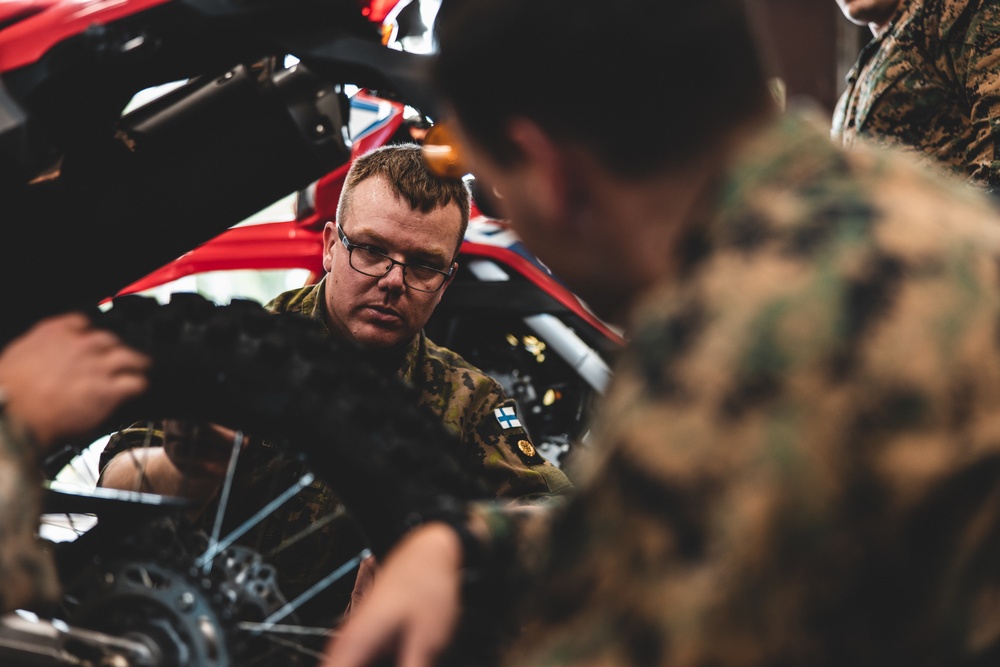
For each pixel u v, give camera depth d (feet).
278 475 5.62
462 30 2.81
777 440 2.20
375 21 5.03
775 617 2.19
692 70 2.62
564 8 2.65
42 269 4.76
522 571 3.49
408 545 3.43
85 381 3.82
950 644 2.46
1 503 3.53
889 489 2.24
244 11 4.66
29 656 3.77
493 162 2.91
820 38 19.79
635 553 2.28
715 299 2.37
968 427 2.28
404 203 6.26
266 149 4.92
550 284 9.00
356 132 8.32
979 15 6.96
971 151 7.07
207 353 4.34
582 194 2.79
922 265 2.36
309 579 5.67
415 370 6.43
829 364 2.25
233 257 8.57
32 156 4.37
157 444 5.81
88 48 4.46
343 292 6.35
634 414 2.35
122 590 4.17
